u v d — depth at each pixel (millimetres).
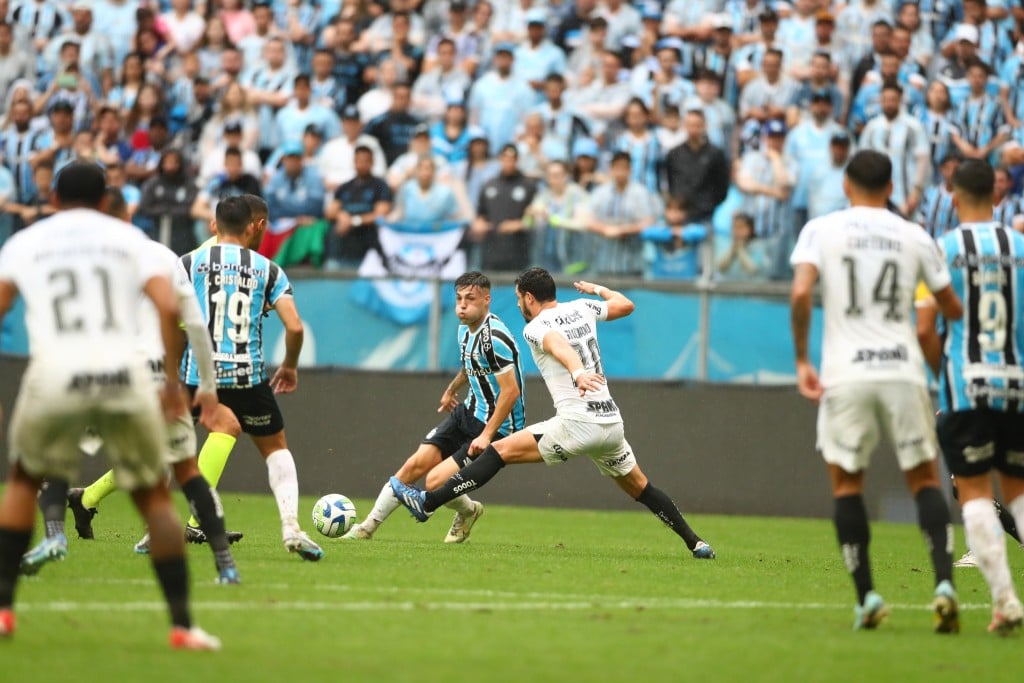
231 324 27078
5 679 15422
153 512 17734
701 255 54094
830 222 21156
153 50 70062
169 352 18062
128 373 17312
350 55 67188
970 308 21734
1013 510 21938
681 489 53500
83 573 24969
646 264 54250
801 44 64438
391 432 54562
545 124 62188
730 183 59406
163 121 64000
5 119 63688
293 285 55969
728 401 53406
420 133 59500
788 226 54906
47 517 25438
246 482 55469
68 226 17734
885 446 52500
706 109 61375
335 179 60781
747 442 53250
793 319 20844
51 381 17141
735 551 36719
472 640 19078
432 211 58719
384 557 30094
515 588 25250
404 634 19328
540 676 16625
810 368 20875
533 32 66250
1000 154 59406
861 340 20734
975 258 21719
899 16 65750
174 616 17578
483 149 60344
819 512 52750
